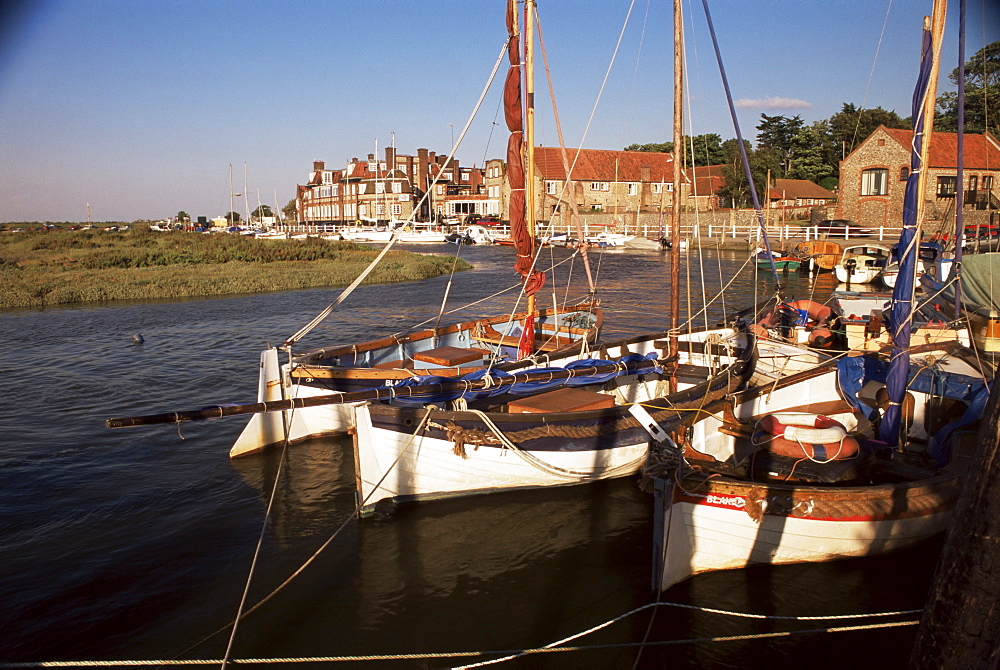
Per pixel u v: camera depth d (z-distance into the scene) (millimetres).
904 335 8211
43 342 20469
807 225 57125
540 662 6262
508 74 11102
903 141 47469
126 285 31812
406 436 8805
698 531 7055
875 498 7051
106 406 13844
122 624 6777
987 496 3107
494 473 9180
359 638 6602
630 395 11789
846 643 6469
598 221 69750
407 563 7941
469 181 99812
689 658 6285
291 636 6621
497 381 9656
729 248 52219
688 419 8547
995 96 41844
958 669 3271
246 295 32219
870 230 47188
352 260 47062
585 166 74000
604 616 6930
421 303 29172
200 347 19688
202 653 6367
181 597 7250
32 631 6637
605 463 9711
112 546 8266
